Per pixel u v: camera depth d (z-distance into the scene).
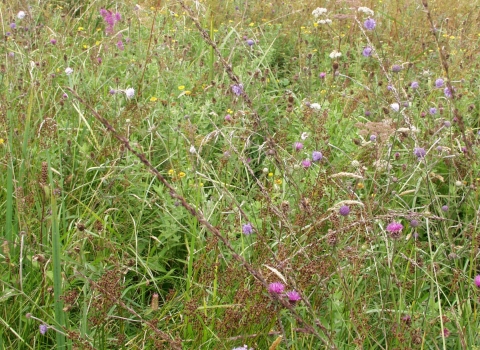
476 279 2.13
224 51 5.43
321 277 2.24
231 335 2.19
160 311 2.52
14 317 2.35
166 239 3.00
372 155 3.29
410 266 2.62
